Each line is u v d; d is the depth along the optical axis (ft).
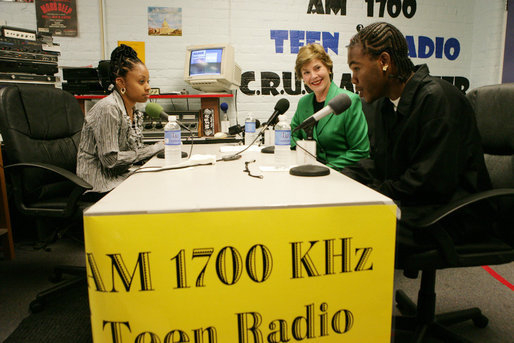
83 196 5.66
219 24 11.20
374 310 2.94
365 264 2.87
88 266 2.61
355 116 6.15
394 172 4.12
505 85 4.49
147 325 2.67
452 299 5.72
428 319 4.49
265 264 2.72
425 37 12.31
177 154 4.60
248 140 7.28
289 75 11.69
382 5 11.87
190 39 11.15
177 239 2.61
